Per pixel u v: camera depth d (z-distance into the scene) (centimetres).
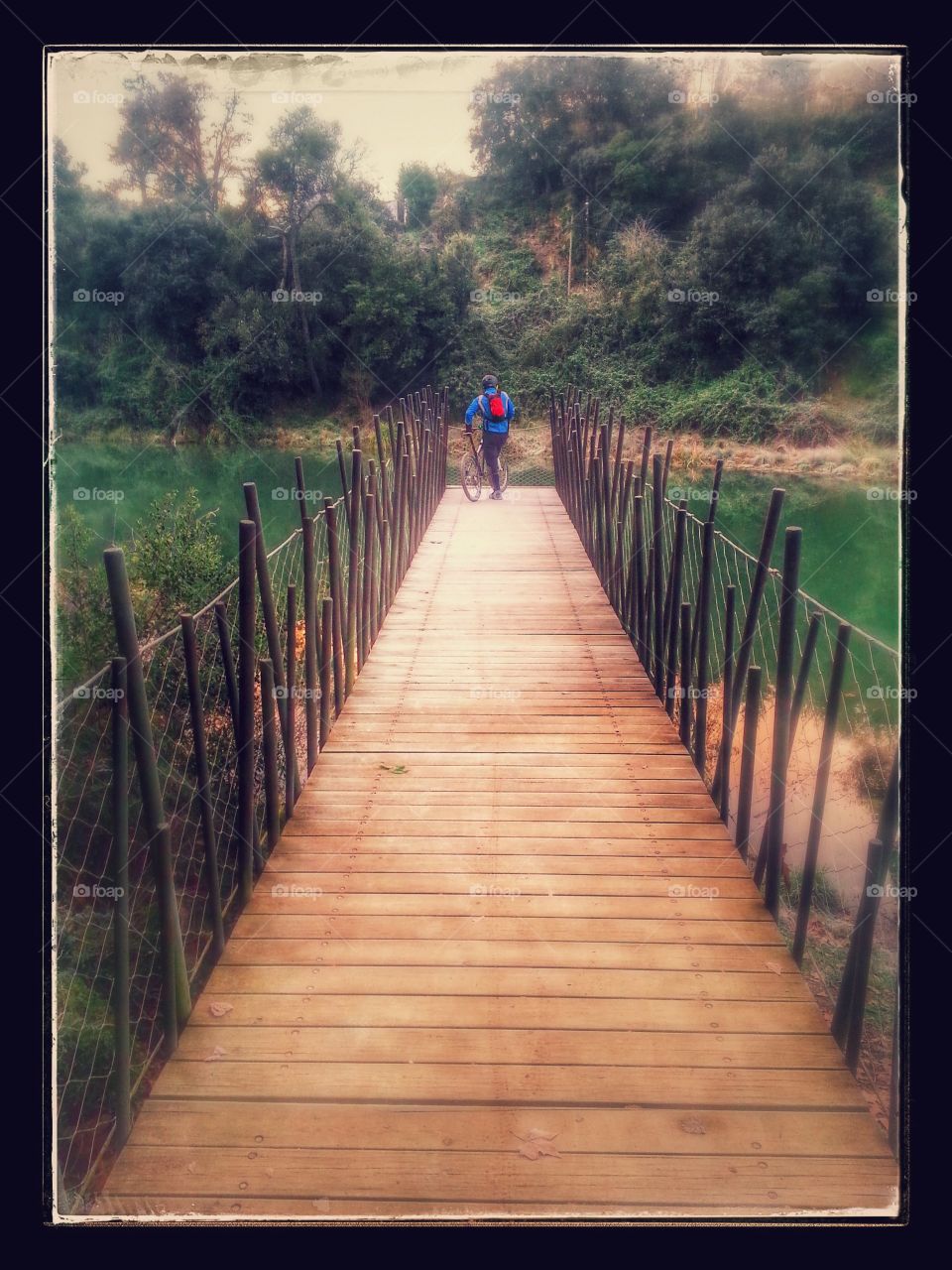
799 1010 324
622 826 437
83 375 2047
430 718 557
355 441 599
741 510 1485
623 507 731
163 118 1992
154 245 2136
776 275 1850
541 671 636
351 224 2238
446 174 2338
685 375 2023
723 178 2006
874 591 1082
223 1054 302
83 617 485
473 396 2242
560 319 2180
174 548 654
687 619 519
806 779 627
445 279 2241
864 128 1808
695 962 345
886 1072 342
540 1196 262
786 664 374
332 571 560
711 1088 292
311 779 483
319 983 332
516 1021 316
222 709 542
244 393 2192
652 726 549
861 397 1773
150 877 458
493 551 981
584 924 365
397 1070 296
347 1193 262
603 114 2084
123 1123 277
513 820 442
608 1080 293
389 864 405
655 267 2034
